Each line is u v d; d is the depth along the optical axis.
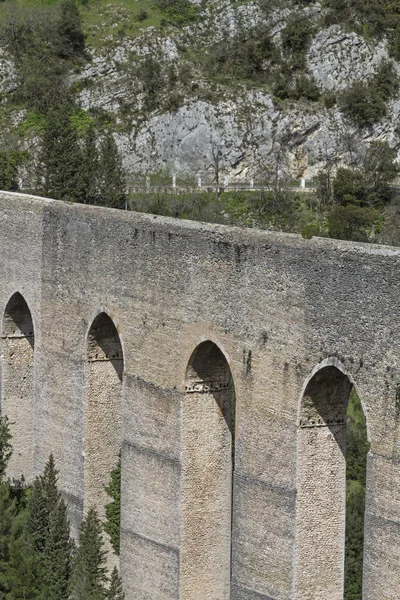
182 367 86.94
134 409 91.25
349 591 92.19
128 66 181.25
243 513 82.75
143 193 151.88
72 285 98.06
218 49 181.88
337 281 75.75
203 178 166.00
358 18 180.38
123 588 92.31
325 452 79.75
